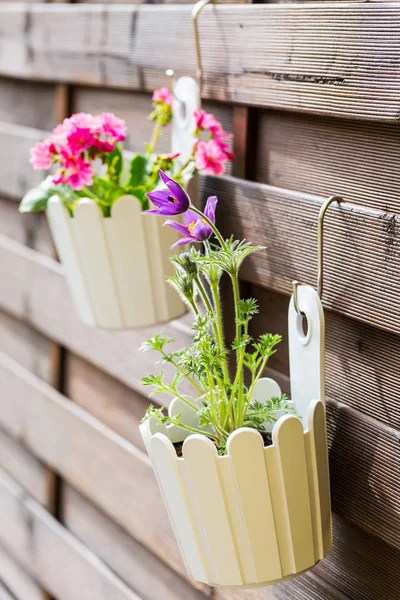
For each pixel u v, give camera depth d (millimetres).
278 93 1004
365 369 944
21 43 1653
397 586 940
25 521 1844
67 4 1509
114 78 1365
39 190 1195
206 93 1145
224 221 1128
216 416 900
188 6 1178
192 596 1343
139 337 1379
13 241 1856
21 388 1835
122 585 1522
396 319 865
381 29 847
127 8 1308
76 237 1110
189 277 871
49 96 1629
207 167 1048
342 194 953
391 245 861
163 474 872
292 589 1090
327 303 957
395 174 877
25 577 1900
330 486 994
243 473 818
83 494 1649
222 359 866
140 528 1422
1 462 2010
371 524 935
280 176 1059
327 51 919
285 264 1022
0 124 1840
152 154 1169
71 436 1636
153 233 1103
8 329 1938
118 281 1120
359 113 885
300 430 832
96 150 1078
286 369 1085
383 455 911
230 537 849
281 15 982
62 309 1626
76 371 1660
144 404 1423
